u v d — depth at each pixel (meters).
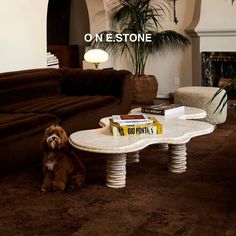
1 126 3.09
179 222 2.40
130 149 2.72
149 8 6.78
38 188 2.99
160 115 3.56
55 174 2.93
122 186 2.96
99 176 3.21
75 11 7.23
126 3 6.61
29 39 4.80
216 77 6.43
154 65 6.97
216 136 4.45
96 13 6.73
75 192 2.89
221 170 3.32
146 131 2.99
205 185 2.99
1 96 3.91
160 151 3.88
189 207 2.61
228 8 6.08
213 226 2.34
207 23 6.26
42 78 4.47
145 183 3.04
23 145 3.23
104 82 4.61
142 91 6.39
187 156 3.72
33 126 3.32
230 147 4.02
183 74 6.79
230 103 5.91
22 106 3.95
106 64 6.80
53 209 2.62
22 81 4.18
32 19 4.82
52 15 7.13
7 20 4.46
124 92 4.57
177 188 2.93
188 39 6.61
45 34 5.06
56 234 2.28
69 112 3.73
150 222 2.41
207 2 6.21
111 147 2.71
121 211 2.56
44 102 4.11
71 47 7.11
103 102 4.22
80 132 3.09
